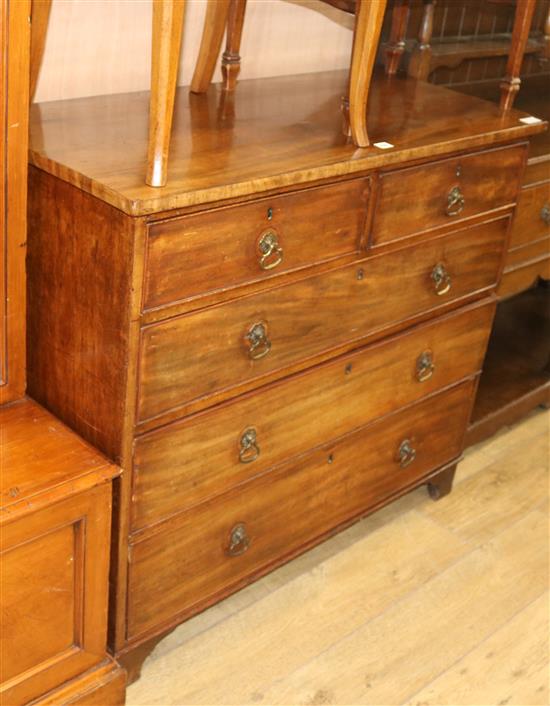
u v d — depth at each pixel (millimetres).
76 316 1668
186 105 2029
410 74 2723
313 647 2115
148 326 1592
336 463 2188
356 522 2357
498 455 2926
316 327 1930
